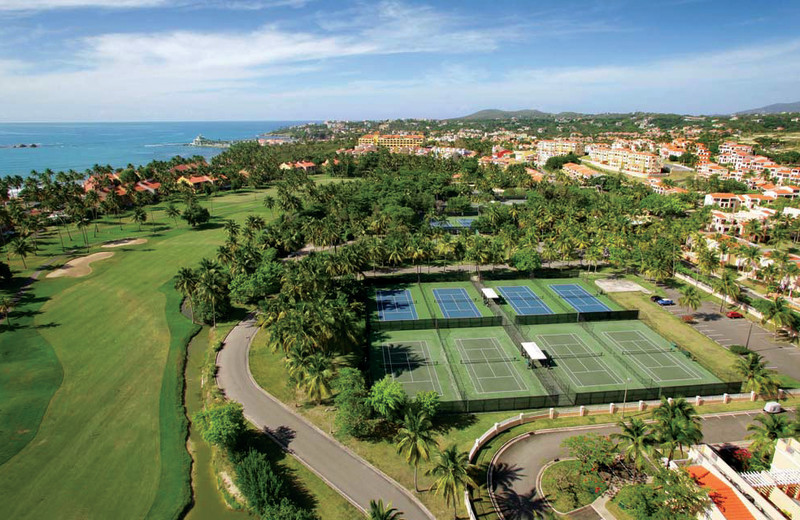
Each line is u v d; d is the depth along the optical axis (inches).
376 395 2669.8
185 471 2485.2
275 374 3408.0
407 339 3969.0
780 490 2011.6
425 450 2186.3
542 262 6181.1
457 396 3142.2
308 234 6092.5
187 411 3041.3
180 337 3956.7
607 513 2169.0
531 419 2849.4
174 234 7253.9
